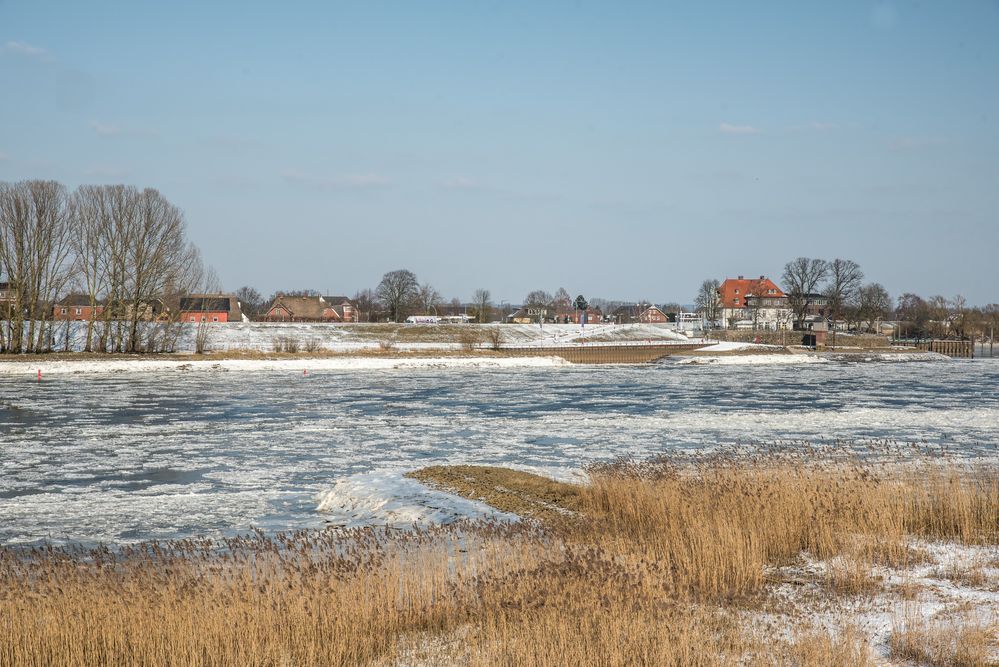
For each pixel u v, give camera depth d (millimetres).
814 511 17641
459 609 13047
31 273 84312
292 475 30953
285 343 102625
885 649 11570
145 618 11977
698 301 193625
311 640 11727
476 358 99125
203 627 11727
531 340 132750
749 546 15828
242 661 11289
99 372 78562
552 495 22969
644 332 147375
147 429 43219
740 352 119312
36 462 33750
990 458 31844
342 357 95375
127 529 22625
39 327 91812
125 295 89562
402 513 21984
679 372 92000
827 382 78000
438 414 50594
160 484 29297
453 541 16922
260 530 21875
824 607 13547
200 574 13883
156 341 94438
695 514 17797
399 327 128875
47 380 71625
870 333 177125
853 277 166625
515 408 54094
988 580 14906
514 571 13812
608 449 36875
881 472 24719
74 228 86812
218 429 43375
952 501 19219
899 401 59469
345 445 38188
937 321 186750
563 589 13055
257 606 12242
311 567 13758
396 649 12055
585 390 67688
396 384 71875
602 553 15086
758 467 24188
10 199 83125
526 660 10922
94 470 32062
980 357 134625
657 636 11273
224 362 85000
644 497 19688
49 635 11578
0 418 47375
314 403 56344
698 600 13883
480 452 36188
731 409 53812
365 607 12602
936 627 12125
